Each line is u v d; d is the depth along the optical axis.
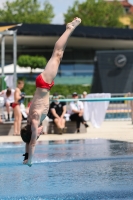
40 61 90.38
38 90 13.04
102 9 168.12
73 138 28.27
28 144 13.47
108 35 103.81
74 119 32.38
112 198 11.18
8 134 31.38
